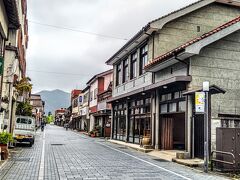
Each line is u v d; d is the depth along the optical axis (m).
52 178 9.96
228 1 22.44
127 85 27.67
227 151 12.43
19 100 26.78
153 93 20.95
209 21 22.55
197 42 15.93
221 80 17.11
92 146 23.27
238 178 11.01
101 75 44.59
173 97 18.39
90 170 11.70
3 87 18.17
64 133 47.44
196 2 21.42
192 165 13.53
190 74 16.59
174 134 22.09
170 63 18.28
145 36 22.53
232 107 17.11
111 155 17.23
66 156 16.03
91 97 50.78
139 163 14.18
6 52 18.42
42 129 51.88
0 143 13.88
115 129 31.41
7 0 12.77
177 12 21.11
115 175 10.77
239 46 17.81
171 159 15.82
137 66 25.19
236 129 12.73
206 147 12.30
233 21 16.80
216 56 17.25
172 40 21.69
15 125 22.56
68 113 93.44
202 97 12.57
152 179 10.20
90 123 50.16
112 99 29.31
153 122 20.72
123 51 27.45
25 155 16.00
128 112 27.08
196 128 15.75
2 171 10.98
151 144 20.66
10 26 15.66
